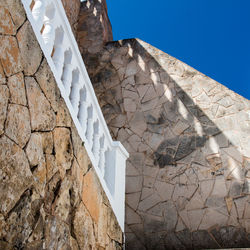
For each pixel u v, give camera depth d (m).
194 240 4.97
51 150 2.03
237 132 5.62
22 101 1.75
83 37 7.76
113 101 6.71
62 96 2.29
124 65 7.09
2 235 1.47
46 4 2.27
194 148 5.71
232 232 4.86
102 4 8.20
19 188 1.63
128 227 5.34
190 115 6.06
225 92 6.09
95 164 2.84
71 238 2.16
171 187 5.49
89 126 2.94
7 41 1.67
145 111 6.40
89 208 2.55
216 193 5.22
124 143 6.18
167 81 6.59
